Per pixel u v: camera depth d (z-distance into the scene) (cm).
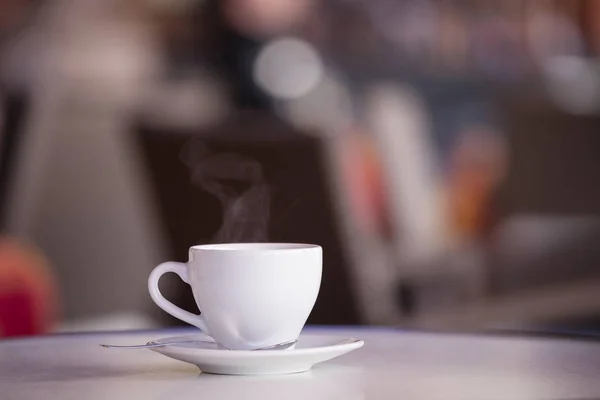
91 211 318
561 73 603
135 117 311
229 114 553
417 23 614
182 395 70
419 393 70
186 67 567
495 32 618
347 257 224
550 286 297
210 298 81
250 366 77
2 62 511
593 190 312
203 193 236
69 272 309
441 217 398
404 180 375
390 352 92
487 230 438
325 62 589
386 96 510
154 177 245
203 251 81
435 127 571
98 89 530
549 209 319
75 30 539
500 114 514
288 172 226
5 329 242
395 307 296
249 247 86
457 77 610
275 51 573
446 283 325
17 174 338
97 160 318
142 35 561
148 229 260
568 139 319
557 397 68
